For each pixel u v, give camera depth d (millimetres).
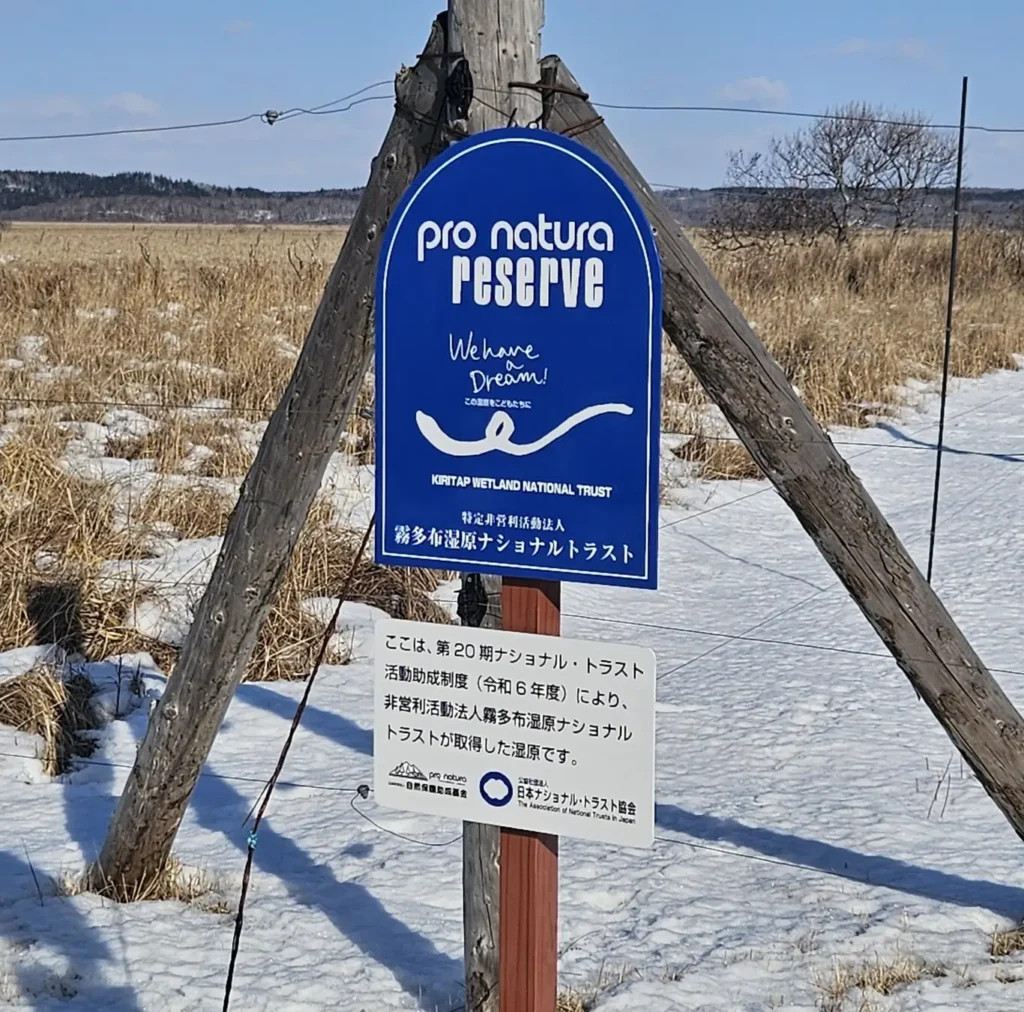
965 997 3934
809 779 5859
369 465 10828
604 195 2756
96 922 4406
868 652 7777
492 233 2865
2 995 3910
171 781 4434
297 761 6027
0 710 6305
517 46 3227
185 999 3928
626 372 2783
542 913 3000
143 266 18969
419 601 8188
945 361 7906
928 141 34094
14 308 16234
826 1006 3885
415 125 3477
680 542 10438
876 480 12695
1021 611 8664
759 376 3637
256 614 4199
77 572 7609
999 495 12039
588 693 2811
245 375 12945
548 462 2869
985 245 26938
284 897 4660
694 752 6211
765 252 26750
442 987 4023
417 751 2965
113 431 11141
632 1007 3869
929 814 5434
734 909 4578
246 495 4078
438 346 2939
